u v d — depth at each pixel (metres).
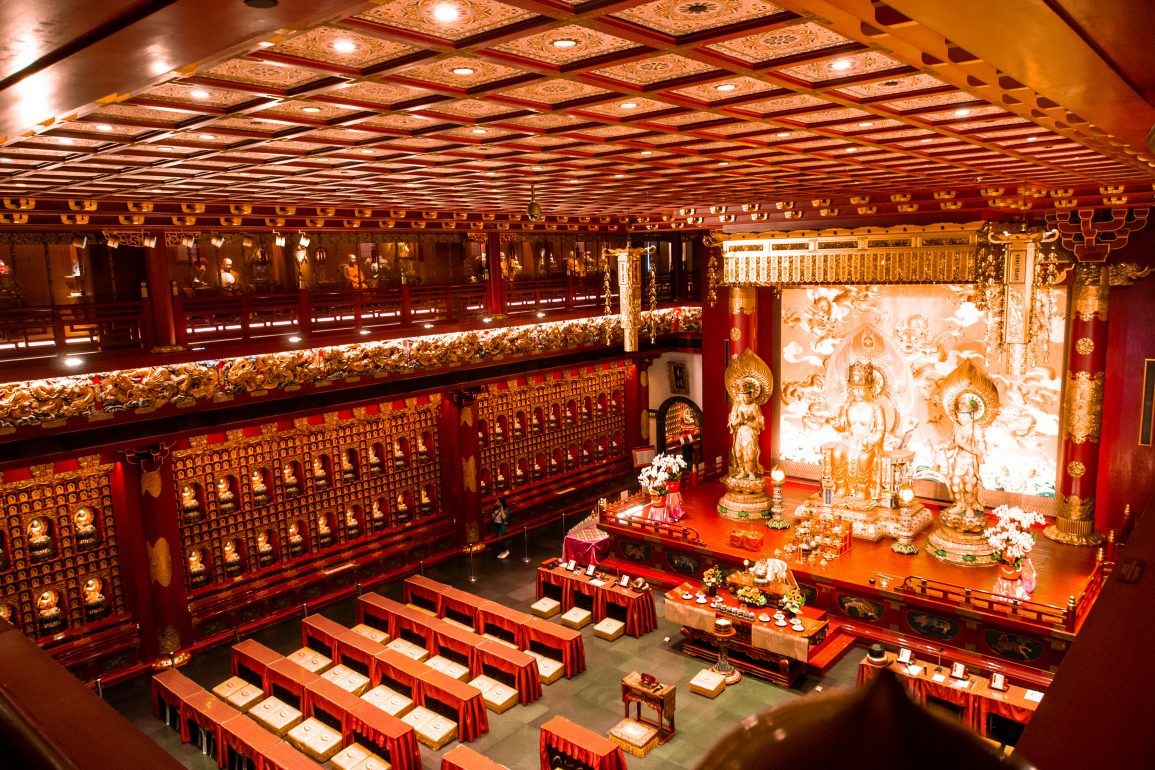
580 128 9.34
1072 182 15.85
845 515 21.28
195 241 18.31
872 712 0.92
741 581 18.20
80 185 12.06
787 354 25.25
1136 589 2.79
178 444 18.81
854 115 8.80
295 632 20.05
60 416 15.98
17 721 1.43
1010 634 16.38
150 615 18.42
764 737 0.94
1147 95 4.76
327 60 6.07
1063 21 3.18
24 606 16.97
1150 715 1.97
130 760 1.34
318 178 12.67
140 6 2.25
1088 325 19.56
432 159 11.31
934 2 2.97
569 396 29.17
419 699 15.95
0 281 15.51
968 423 19.53
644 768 14.05
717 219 23.08
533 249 26.80
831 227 20.70
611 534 22.91
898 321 22.95
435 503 24.48
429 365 22.67
